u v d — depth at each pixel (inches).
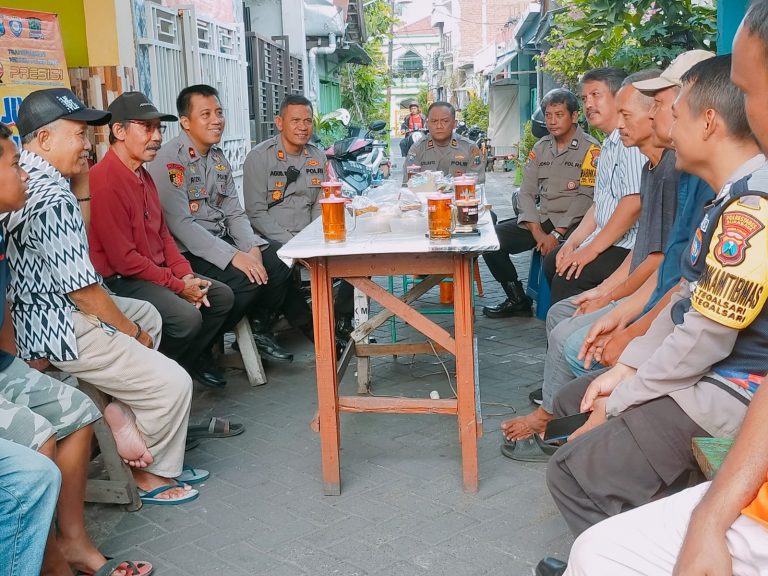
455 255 126.0
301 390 187.2
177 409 131.0
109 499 129.3
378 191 198.7
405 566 111.4
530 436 142.8
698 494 68.4
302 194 215.8
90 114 129.0
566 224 224.5
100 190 156.9
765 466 59.6
